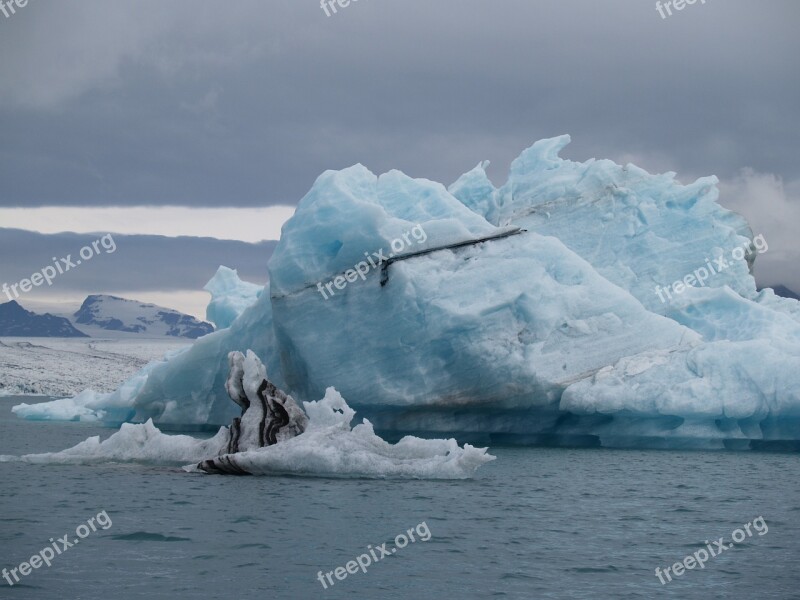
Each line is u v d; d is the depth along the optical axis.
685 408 41.78
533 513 25.34
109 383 126.62
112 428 58.38
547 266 45.94
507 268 44.59
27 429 57.22
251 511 24.39
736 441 44.38
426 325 43.62
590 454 40.88
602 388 42.50
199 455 32.25
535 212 53.78
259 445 31.33
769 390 41.84
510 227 46.84
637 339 44.94
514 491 29.06
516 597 17.17
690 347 44.09
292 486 28.39
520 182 56.78
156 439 33.50
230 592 17.16
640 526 23.95
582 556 20.45
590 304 45.22
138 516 23.59
